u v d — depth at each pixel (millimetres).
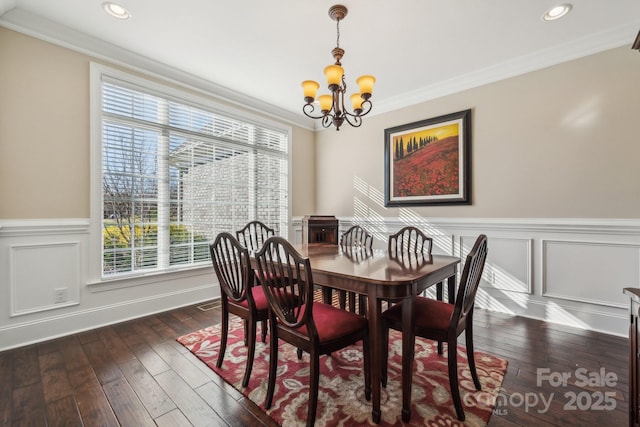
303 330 1421
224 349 1864
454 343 1388
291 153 4223
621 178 2318
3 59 2092
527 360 1913
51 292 2289
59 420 1389
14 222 2115
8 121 2111
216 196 3381
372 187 3893
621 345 2133
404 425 1334
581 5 2012
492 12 2086
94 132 2477
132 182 2730
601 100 2389
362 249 2504
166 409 1466
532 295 2725
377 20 2176
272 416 1410
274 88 3402
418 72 2986
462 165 3107
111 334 2355
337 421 1365
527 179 2742
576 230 2496
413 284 1376
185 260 3100
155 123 2867
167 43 2506
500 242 2898
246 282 1649
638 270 2268
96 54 2492
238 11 2094
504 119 2865
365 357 1521
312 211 4539
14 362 1911
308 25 2244
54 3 2023
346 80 3178
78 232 2412
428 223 3373
